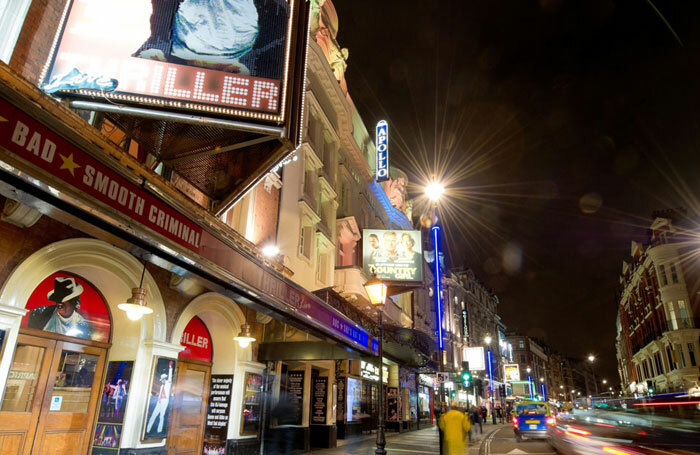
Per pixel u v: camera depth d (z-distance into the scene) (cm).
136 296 715
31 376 702
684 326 3828
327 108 2014
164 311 886
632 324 6081
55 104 467
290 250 1489
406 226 3419
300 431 1516
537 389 10175
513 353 9906
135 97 584
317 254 1783
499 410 5562
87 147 484
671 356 4175
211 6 657
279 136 647
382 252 2156
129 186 546
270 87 643
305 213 1633
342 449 1566
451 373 2667
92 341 810
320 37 2198
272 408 1344
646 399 1439
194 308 977
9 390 669
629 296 6066
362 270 2125
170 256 640
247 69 642
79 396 786
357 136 2538
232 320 1111
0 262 604
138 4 625
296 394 1568
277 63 659
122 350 843
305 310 1022
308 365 1598
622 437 1605
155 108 599
